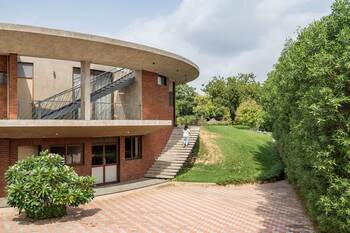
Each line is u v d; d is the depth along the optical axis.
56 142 20.58
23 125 16.91
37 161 14.80
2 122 16.52
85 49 18.95
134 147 25.28
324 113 8.83
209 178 24.52
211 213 15.80
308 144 10.41
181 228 13.36
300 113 12.79
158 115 26.75
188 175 25.41
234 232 12.82
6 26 15.99
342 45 9.11
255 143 35.38
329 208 9.31
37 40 17.31
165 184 23.59
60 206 14.90
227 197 19.53
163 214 15.61
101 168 22.69
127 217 15.07
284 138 20.84
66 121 18.08
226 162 28.72
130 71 26.06
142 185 22.25
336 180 9.02
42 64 21.97
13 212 15.97
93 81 24.59
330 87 9.03
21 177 14.20
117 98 25.02
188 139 28.89
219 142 33.19
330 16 10.29
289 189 22.05
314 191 11.12
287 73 16.52
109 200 18.72
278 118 22.52
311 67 9.80
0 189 18.48
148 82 25.23
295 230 12.99
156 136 27.48
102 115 24.19
